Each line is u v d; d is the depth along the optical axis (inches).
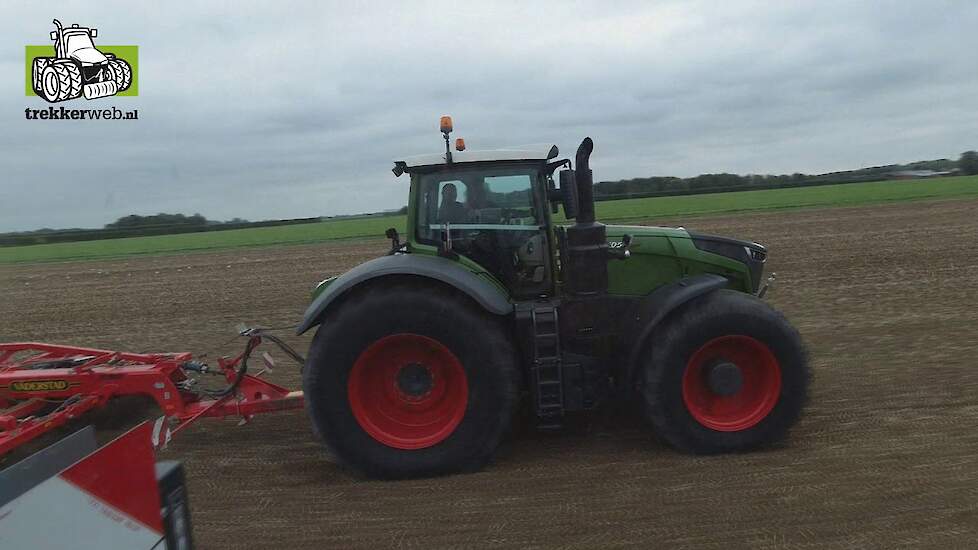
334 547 124.6
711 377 158.4
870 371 214.8
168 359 176.6
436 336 154.6
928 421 171.6
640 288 178.5
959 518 123.9
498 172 171.3
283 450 176.2
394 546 124.2
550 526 128.8
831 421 175.2
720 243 184.4
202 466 165.9
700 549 118.0
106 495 69.2
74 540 65.7
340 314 155.9
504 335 160.4
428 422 161.2
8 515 60.9
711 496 137.5
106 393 163.9
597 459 160.2
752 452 159.0
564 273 171.0
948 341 245.8
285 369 258.8
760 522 126.1
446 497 143.9
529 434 178.5
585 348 169.5
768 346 157.2
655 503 135.8
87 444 77.9
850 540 118.3
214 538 129.1
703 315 156.3
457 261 169.3
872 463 148.7
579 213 165.9
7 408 167.0
